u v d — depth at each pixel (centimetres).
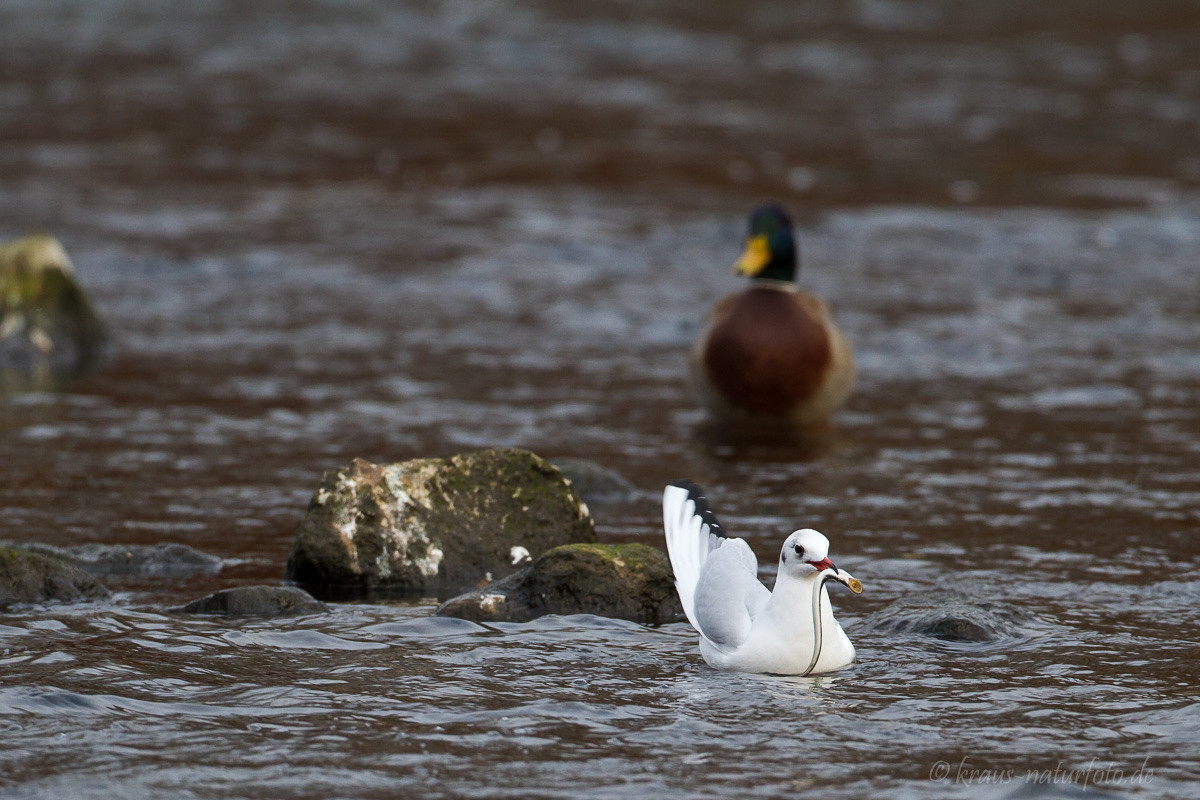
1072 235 2536
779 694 771
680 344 1898
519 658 827
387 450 1362
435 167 3020
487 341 1880
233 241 2394
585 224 2573
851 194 2834
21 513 1139
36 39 4366
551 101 3697
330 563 985
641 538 1098
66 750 682
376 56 4256
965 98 3819
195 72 3981
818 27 4762
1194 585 987
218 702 747
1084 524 1143
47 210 2550
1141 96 3884
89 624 873
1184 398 1614
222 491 1216
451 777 659
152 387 1625
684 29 4706
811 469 1327
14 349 1753
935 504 1203
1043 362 1791
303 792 641
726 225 2580
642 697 764
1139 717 739
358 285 2158
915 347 1866
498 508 1027
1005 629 882
